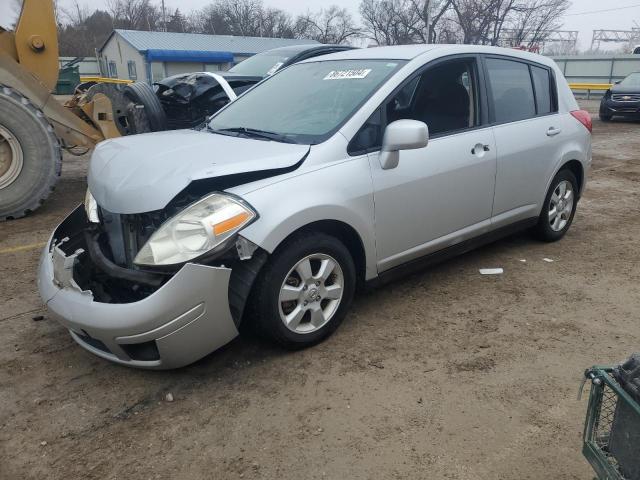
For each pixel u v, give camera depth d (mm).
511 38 47125
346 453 2521
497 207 4375
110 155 3465
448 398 2896
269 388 3004
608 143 12188
